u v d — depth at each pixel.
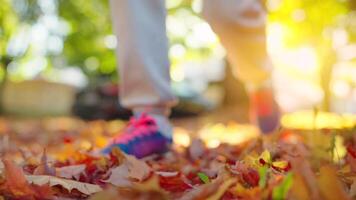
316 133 1.37
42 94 10.63
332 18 10.26
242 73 2.54
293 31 10.26
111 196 0.93
